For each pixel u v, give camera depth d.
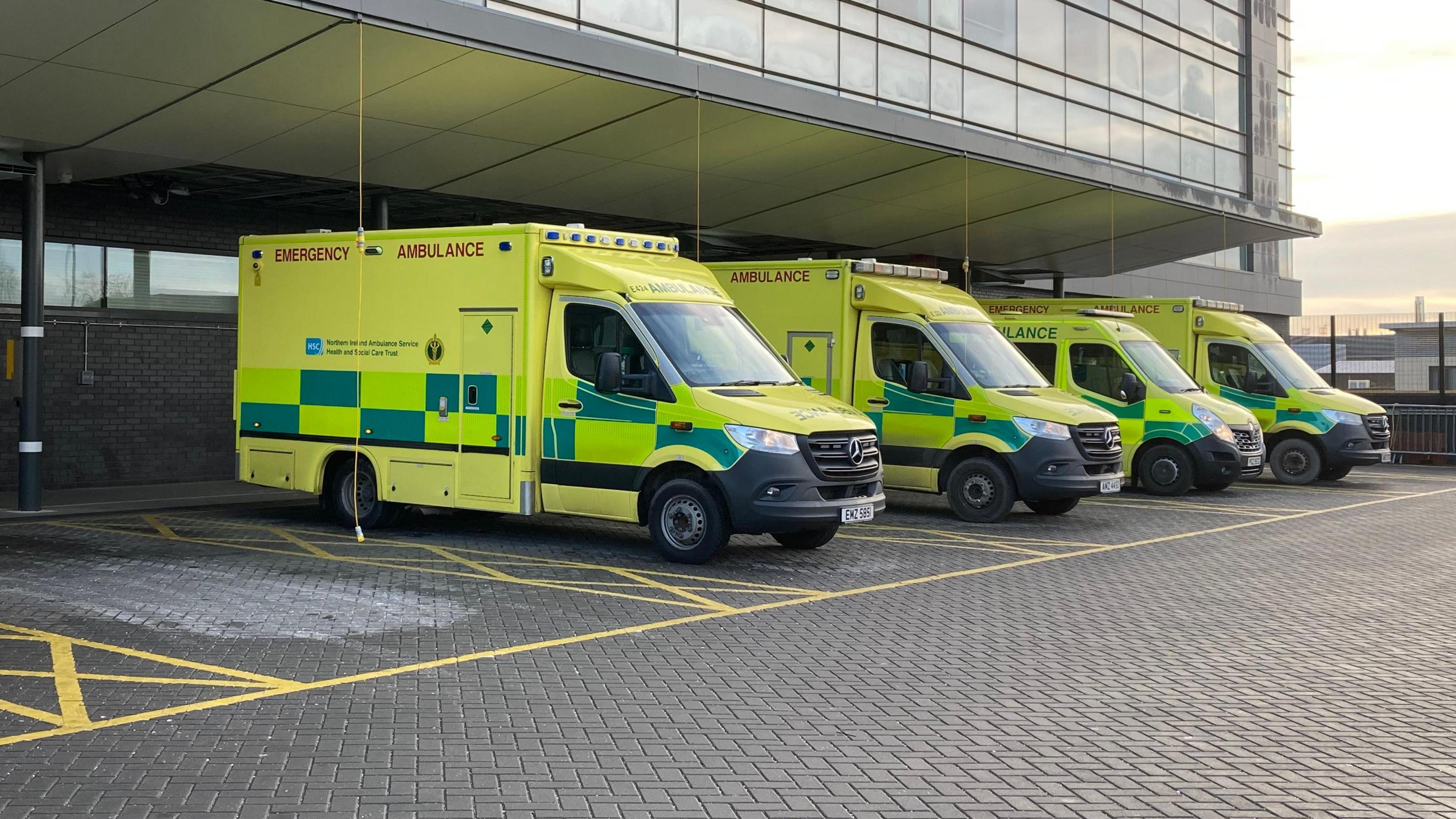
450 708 7.12
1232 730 6.86
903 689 7.67
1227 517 16.92
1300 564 12.81
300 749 6.34
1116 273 35.53
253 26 12.64
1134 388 18.66
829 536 13.41
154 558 12.37
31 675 7.82
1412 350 31.02
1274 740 6.68
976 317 16.53
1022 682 7.86
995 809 5.59
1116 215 26.75
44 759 6.16
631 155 18.19
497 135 16.58
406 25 13.25
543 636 9.05
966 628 9.50
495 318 12.97
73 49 12.54
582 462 12.62
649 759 6.25
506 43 14.12
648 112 16.56
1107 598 10.83
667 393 12.17
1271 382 21.69
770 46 20.11
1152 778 6.03
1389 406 28.05
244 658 8.28
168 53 12.90
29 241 15.67
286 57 13.39
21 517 15.46
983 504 15.76
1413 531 15.52
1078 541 14.41
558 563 12.31
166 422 19.77
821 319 16.33
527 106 15.72
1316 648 8.93
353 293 14.09
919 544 14.01
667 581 11.40
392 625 9.36
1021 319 19.95
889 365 16.14
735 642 8.92
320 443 14.36
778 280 16.62
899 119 19.38
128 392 19.28
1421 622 9.88
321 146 16.17
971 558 12.98
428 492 13.47
